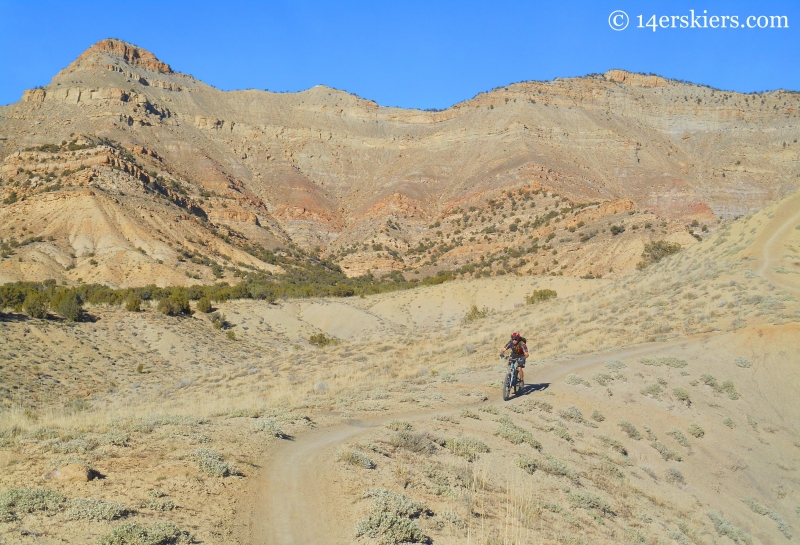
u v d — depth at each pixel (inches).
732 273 1241.4
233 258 4825.3
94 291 2684.5
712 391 708.7
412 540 280.5
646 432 606.5
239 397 816.3
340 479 340.5
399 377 851.4
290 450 395.5
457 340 1290.6
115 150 5767.7
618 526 390.6
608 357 834.2
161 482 306.0
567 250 3659.0
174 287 2869.1
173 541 244.2
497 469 420.5
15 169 5305.1
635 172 7810.0
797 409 681.6
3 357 1434.5
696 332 934.4
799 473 597.9
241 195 6998.0
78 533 240.5
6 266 3476.9
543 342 1053.2
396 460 391.5
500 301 2704.2
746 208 7204.7
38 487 281.7
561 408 618.5
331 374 973.8
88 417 499.2
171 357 1892.2
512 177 6466.5
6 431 380.8
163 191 5575.8
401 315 2760.8
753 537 478.6
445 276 3769.7
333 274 5300.2
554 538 328.5
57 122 7716.5
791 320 864.3
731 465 587.8
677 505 480.4
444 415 523.2
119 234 4207.7
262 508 294.5
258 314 2632.9
